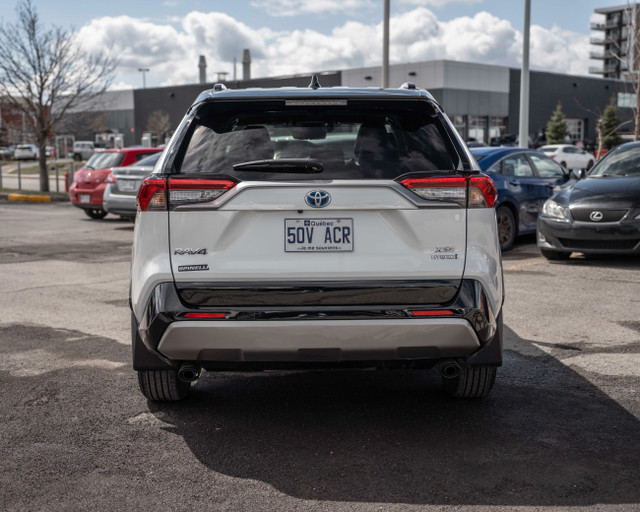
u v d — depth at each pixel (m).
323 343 3.36
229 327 3.34
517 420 3.90
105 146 73.50
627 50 21.91
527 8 21.25
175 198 3.42
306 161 3.39
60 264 9.93
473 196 3.44
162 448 3.56
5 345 5.59
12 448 3.57
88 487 3.12
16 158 64.94
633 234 8.72
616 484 3.10
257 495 3.03
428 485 3.11
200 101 3.71
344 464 3.34
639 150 10.00
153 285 3.42
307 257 3.39
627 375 4.67
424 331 3.36
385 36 19.56
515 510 2.87
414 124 3.66
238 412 4.08
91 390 4.48
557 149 38.38
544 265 9.11
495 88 63.59
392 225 3.40
